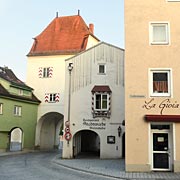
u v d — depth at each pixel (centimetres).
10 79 3897
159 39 1886
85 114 2892
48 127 4369
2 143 3475
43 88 4134
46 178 1519
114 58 2956
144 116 1791
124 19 1897
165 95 1809
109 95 2894
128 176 1584
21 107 3781
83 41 4428
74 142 2912
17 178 1507
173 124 1761
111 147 2845
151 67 1841
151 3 1903
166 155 1783
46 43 4453
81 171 1847
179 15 1884
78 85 2938
